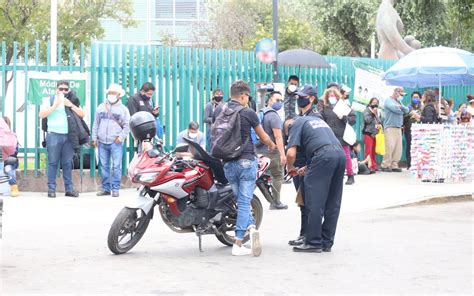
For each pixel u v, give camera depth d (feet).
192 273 29.27
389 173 69.67
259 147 45.24
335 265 30.86
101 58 55.83
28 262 31.12
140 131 33.14
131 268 30.14
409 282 27.73
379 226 41.60
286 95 52.65
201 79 60.64
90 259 31.83
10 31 114.93
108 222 41.50
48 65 54.85
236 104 33.45
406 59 65.87
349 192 55.42
